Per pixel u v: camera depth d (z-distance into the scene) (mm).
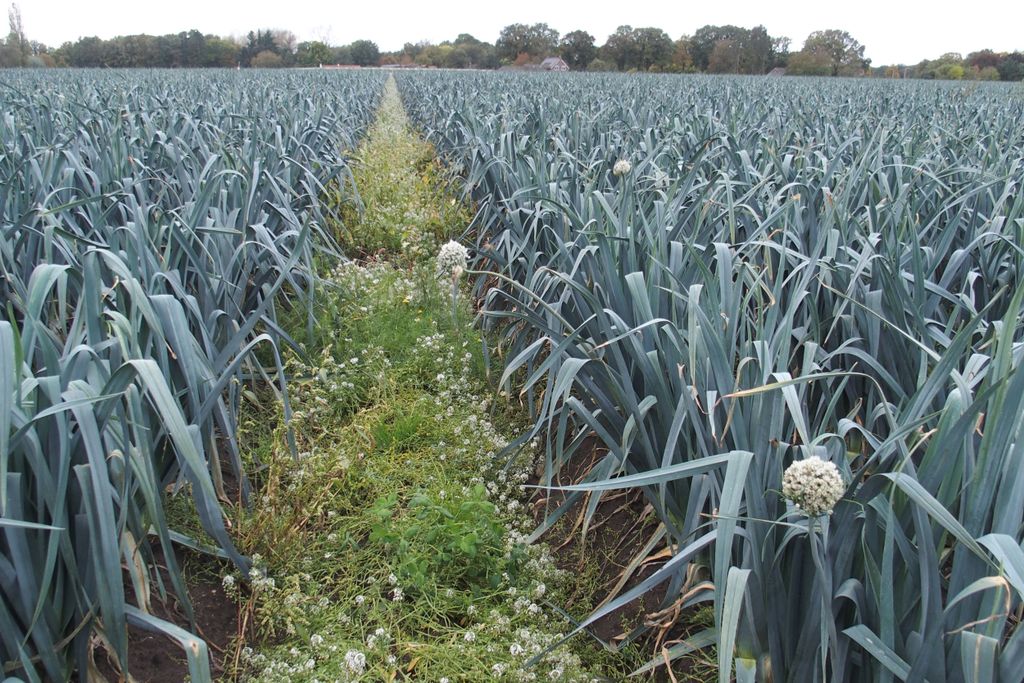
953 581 1757
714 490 2398
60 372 2162
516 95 15102
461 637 2641
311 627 2639
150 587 2738
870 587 1884
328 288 5422
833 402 2404
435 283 5664
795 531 1885
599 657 2576
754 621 2105
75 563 2102
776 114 9266
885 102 12312
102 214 3811
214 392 2781
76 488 2109
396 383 4379
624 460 2596
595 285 3400
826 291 3291
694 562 2584
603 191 4973
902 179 4773
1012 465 1689
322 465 3402
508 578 2869
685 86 20047
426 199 8945
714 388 2508
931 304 3268
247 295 4508
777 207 4051
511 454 3633
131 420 2260
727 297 2760
